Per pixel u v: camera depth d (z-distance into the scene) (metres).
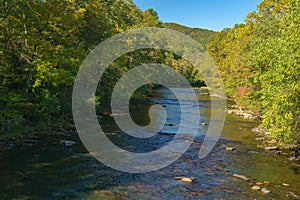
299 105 12.53
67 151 14.79
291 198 10.23
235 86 39.75
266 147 17.23
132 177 11.95
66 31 20.69
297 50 11.25
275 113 12.34
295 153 16.14
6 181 10.62
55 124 19.56
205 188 11.06
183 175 12.48
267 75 13.56
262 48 16.31
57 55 19.27
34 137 16.64
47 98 18.42
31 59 18.27
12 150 14.20
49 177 11.30
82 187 10.60
